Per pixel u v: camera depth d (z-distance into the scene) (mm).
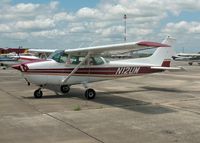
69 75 12352
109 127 7387
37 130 7105
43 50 18547
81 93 13742
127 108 10008
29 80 11898
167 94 13562
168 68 14125
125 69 13734
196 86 17062
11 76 24578
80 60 12656
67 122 7938
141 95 13242
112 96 12945
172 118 8430
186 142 6160
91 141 6223
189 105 10586
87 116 8703
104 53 12719
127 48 11250
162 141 6219
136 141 6219
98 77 13094
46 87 15164
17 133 6836
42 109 9797
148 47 10742
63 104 10797
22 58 21641
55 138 6434
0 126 7504
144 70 14344
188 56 60688
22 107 10172
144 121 8047
